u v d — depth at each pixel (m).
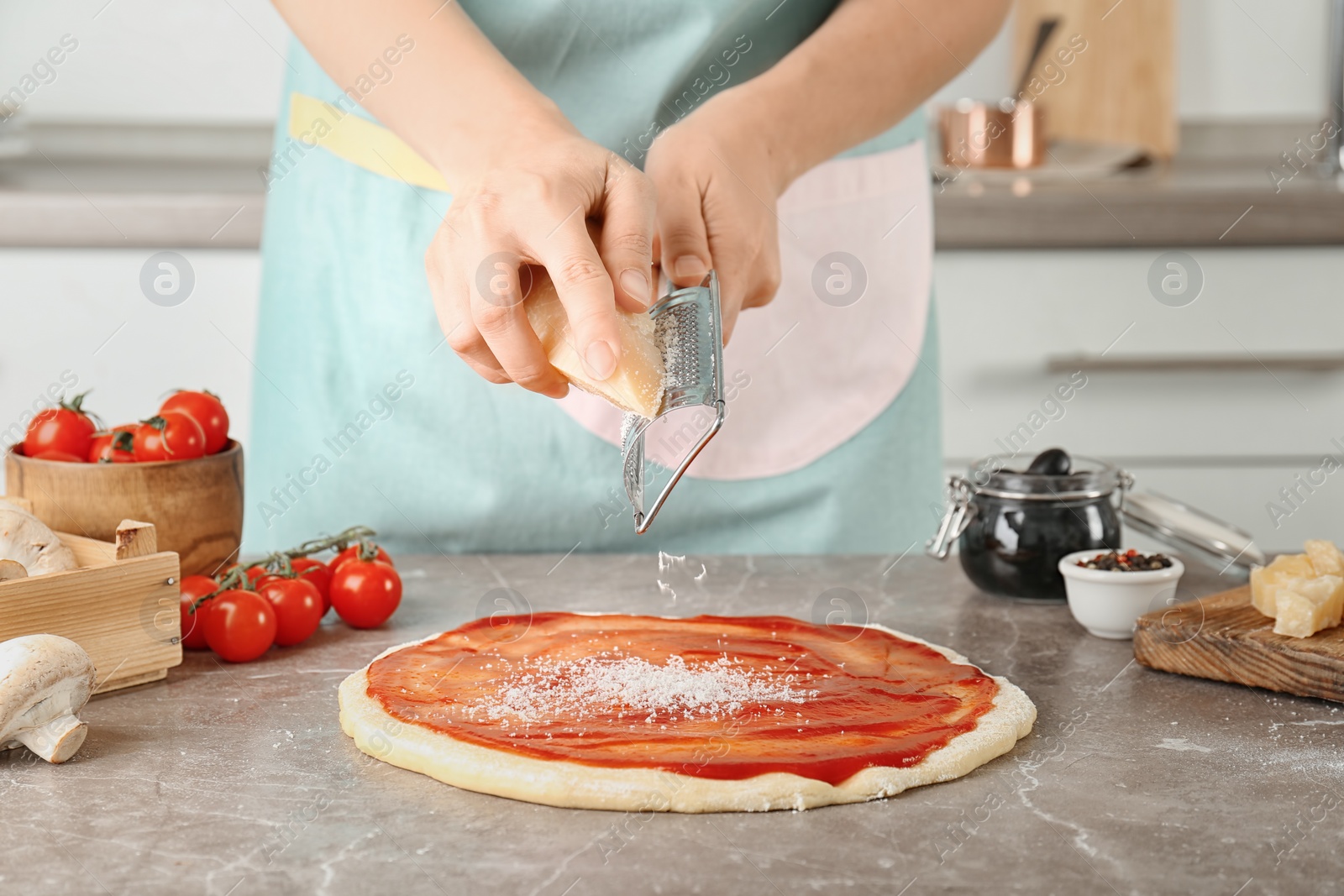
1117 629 1.12
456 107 1.01
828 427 1.55
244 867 0.69
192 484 1.11
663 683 0.94
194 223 2.21
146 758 0.85
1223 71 2.75
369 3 1.08
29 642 0.84
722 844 0.71
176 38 2.63
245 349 2.28
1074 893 0.66
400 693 0.93
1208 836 0.73
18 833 0.73
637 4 1.38
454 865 0.69
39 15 2.58
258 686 1.00
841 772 0.78
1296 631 0.99
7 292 2.21
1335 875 0.68
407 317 1.46
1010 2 1.42
